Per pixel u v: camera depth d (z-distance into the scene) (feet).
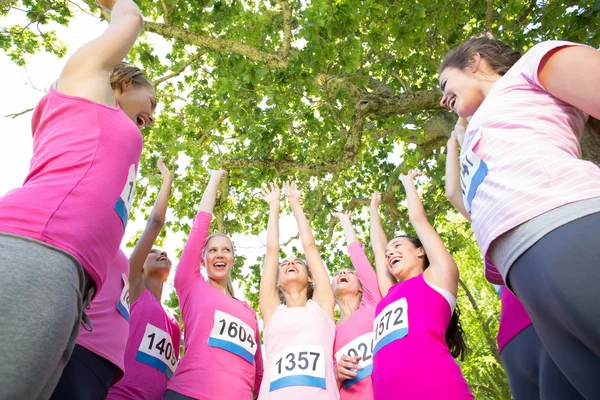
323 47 22.45
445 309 11.14
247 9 32.35
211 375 11.76
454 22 24.41
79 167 4.93
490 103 5.00
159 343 13.15
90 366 7.76
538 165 4.18
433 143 31.96
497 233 4.17
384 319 11.55
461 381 9.97
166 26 27.37
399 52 25.55
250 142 32.27
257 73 26.11
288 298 15.15
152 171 33.86
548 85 4.57
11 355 3.55
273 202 16.58
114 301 9.31
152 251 15.71
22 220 4.33
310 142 32.45
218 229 33.42
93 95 5.47
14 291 3.76
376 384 10.73
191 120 30.81
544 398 6.01
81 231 4.54
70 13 32.17
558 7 23.36
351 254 16.14
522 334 6.97
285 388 11.64
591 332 3.35
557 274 3.56
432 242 12.11
